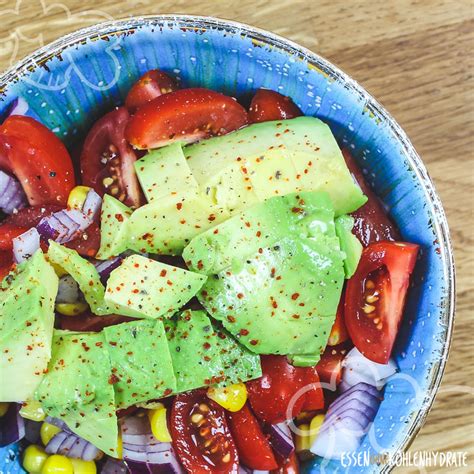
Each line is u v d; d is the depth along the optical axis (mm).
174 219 334
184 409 344
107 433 326
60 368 322
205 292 330
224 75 357
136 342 324
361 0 408
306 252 326
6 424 349
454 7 407
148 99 358
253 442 349
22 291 325
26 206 361
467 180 401
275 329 331
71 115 362
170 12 407
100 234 346
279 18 408
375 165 354
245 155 337
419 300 348
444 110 404
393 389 352
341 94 346
